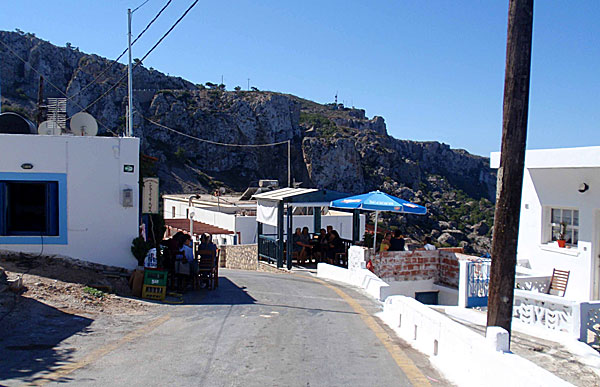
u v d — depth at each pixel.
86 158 11.82
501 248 6.40
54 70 78.44
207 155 97.94
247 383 5.45
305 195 17.41
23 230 11.57
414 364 6.46
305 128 116.19
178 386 5.25
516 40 6.30
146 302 10.41
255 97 109.06
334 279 15.46
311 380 5.65
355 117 145.38
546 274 12.46
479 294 11.26
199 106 102.00
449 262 14.84
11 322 7.47
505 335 5.33
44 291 9.38
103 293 10.24
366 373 6.00
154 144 91.31
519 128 6.32
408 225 75.31
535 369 4.59
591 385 6.49
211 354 6.60
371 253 14.54
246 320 9.03
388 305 9.54
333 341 7.61
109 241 11.95
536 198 13.30
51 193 11.67
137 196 12.08
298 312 10.01
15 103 67.50
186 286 12.82
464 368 5.69
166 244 13.23
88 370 5.66
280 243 17.73
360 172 104.94
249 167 101.06
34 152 11.53
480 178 140.62
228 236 32.62
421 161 133.00
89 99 80.19
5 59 72.75
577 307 8.29
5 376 5.29
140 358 6.26
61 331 7.36
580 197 12.00
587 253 11.75
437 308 11.52
